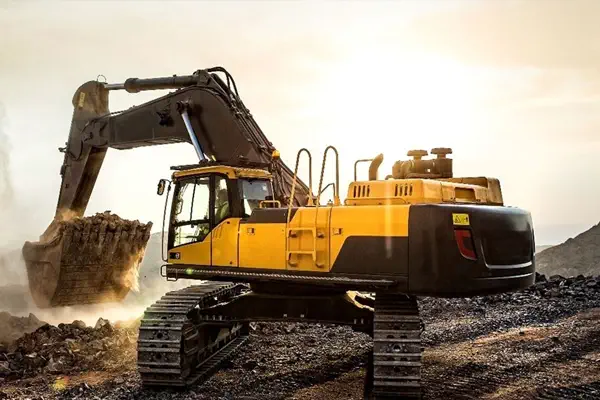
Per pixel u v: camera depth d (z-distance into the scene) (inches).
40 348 400.2
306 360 368.2
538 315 469.4
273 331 459.5
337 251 307.0
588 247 1286.9
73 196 554.6
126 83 514.0
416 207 293.4
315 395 297.3
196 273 343.0
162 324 315.3
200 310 343.0
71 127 556.1
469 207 293.1
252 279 326.6
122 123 515.2
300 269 315.3
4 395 305.9
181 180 360.5
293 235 318.3
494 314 488.4
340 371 341.4
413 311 294.5
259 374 339.3
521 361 337.4
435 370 329.7
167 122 484.1
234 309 339.6
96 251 540.4
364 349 392.5
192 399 294.7
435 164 349.1
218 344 383.2
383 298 313.4
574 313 466.0
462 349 377.4
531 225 323.6
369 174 336.2
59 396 302.7
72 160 554.3
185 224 355.6
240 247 332.2
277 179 426.0
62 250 523.8
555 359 337.7
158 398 297.6
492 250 293.0
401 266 292.5
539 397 275.9
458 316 496.1
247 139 444.8
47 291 536.7
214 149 458.0
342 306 326.6
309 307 330.6
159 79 500.1
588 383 291.7
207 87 468.1
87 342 418.3
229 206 340.8
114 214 566.3
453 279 284.2
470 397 281.9
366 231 301.9
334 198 327.0
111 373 348.2
